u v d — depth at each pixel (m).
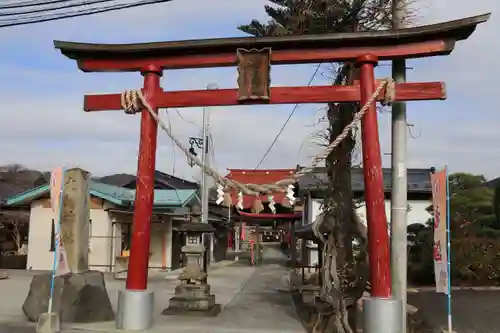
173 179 38.44
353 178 23.03
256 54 8.74
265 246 66.25
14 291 15.34
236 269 28.83
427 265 18.41
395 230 8.91
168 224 25.06
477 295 15.47
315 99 8.63
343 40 8.52
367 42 8.55
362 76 8.53
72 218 11.04
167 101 9.05
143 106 9.05
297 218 30.08
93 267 21.94
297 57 8.78
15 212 26.30
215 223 35.00
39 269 22.62
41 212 23.03
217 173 8.29
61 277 10.42
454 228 18.73
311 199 22.53
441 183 9.09
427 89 8.35
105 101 9.30
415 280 18.69
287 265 31.86
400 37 8.39
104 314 10.49
